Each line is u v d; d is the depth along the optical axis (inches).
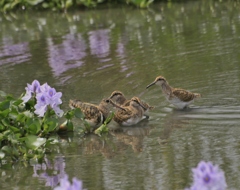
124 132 503.8
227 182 383.2
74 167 427.8
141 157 440.1
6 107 491.5
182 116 530.0
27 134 477.7
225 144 454.9
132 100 526.6
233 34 804.0
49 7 1090.7
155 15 978.1
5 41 871.1
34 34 906.7
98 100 582.2
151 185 386.0
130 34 856.9
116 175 407.2
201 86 613.6
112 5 1086.4
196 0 1071.6
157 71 675.4
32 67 725.9
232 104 550.6
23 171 426.6
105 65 713.0
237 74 642.8
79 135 502.6
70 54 773.9
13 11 1105.4
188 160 426.9
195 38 805.2
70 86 639.8
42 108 486.9
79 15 1032.2
